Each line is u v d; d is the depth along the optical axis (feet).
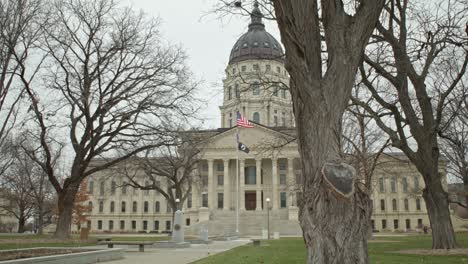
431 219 60.18
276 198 257.14
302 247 76.59
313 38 24.41
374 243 89.04
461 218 229.45
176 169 144.66
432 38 57.88
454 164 118.32
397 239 114.73
